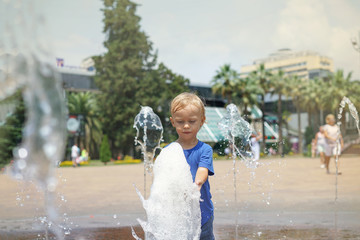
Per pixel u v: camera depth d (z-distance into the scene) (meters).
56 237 3.67
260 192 7.52
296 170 14.18
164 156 1.99
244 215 4.91
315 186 8.45
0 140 26.80
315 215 4.82
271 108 64.38
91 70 50.03
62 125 1.24
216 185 9.15
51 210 1.48
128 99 44.38
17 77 1.21
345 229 3.91
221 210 5.36
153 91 45.22
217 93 47.59
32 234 3.84
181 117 2.15
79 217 4.95
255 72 50.09
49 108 1.20
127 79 44.00
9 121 26.72
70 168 24.38
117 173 16.28
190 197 1.98
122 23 46.53
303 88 54.03
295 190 7.74
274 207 5.55
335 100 51.28
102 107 44.19
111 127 44.53
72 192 8.23
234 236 3.61
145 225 2.00
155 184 1.98
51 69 1.24
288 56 81.81
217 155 27.69
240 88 46.50
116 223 4.48
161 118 44.16
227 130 3.62
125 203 6.33
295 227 4.04
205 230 2.16
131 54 46.12
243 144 3.60
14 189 9.02
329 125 12.33
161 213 1.96
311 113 55.56
